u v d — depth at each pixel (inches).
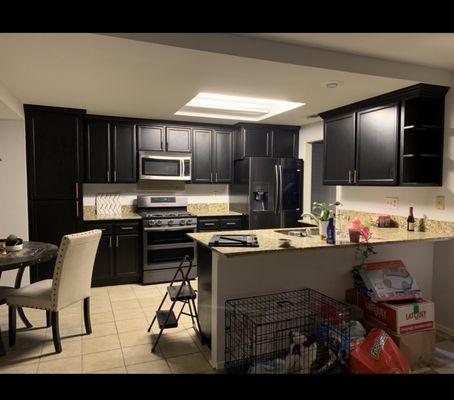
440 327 123.3
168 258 178.1
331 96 127.7
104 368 96.0
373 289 101.6
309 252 107.4
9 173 148.5
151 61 91.6
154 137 182.4
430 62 107.0
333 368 92.7
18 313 126.9
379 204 143.8
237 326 96.0
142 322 126.5
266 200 191.0
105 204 187.8
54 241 156.9
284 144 200.2
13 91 123.9
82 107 151.6
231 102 163.5
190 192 205.9
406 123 119.7
